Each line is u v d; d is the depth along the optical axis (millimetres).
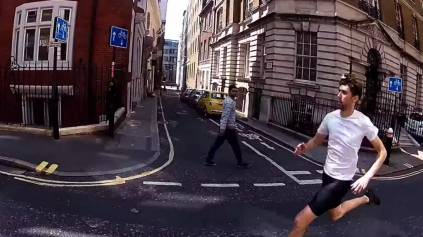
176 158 8680
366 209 5938
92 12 10953
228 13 28422
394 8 21469
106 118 10633
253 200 5973
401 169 10469
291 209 5641
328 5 16297
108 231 4199
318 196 3477
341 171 3479
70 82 10578
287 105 16359
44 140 8602
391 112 16297
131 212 4891
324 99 15484
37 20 10891
